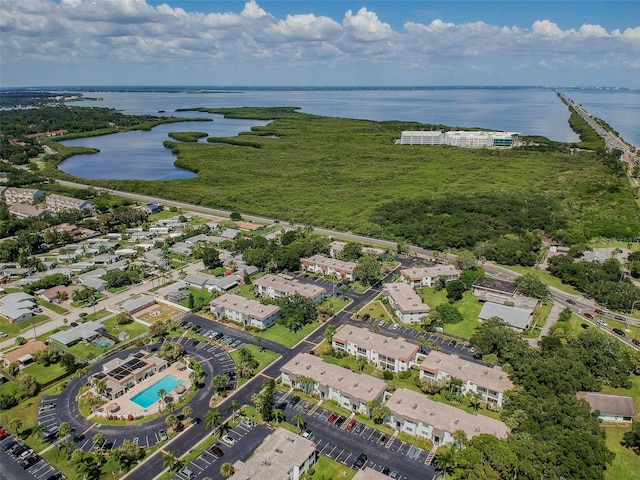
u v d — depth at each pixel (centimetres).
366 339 16000
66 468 11144
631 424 12644
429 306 19262
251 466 10544
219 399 13638
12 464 11281
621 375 14338
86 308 19262
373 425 12675
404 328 17688
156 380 14575
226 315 18438
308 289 19950
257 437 12181
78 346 16488
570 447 10738
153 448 11800
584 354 14688
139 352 15825
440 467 10869
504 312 17938
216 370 15050
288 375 14162
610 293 19388
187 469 11106
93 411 13138
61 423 12694
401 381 14650
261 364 15338
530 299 19212
